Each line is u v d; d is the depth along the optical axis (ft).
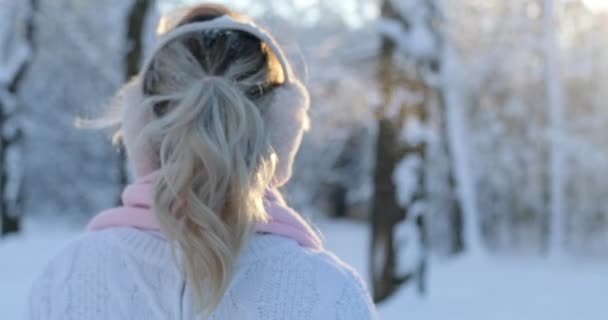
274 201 3.86
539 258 48.03
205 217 3.36
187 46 3.78
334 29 42.60
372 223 26.73
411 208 26.43
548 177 49.55
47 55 59.67
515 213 52.29
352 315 3.56
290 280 3.56
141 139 3.66
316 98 36.60
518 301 27.94
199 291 3.37
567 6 50.16
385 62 26.84
